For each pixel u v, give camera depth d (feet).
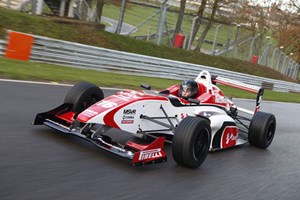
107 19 117.50
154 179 14.93
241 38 102.68
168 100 18.63
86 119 15.47
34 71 35.63
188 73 62.85
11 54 39.58
